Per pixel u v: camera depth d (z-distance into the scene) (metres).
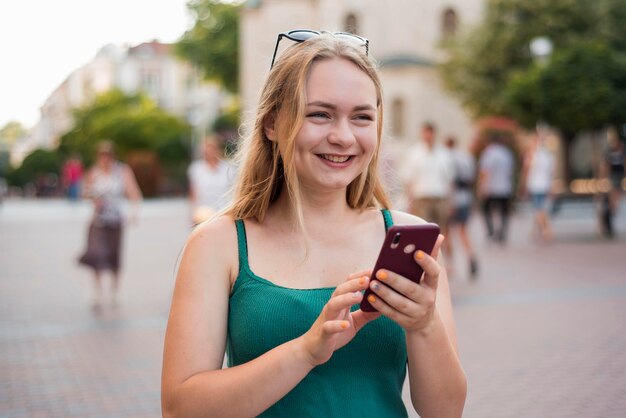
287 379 1.62
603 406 4.90
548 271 10.93
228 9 50.69
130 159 43.62
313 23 38.31
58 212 32.59
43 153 71.75
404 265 1.62
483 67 30.59
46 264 13.55
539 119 19.48
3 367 6.14
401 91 36.19
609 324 7.23
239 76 50.81
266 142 1.96
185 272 1.83
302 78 1.81
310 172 1.84
